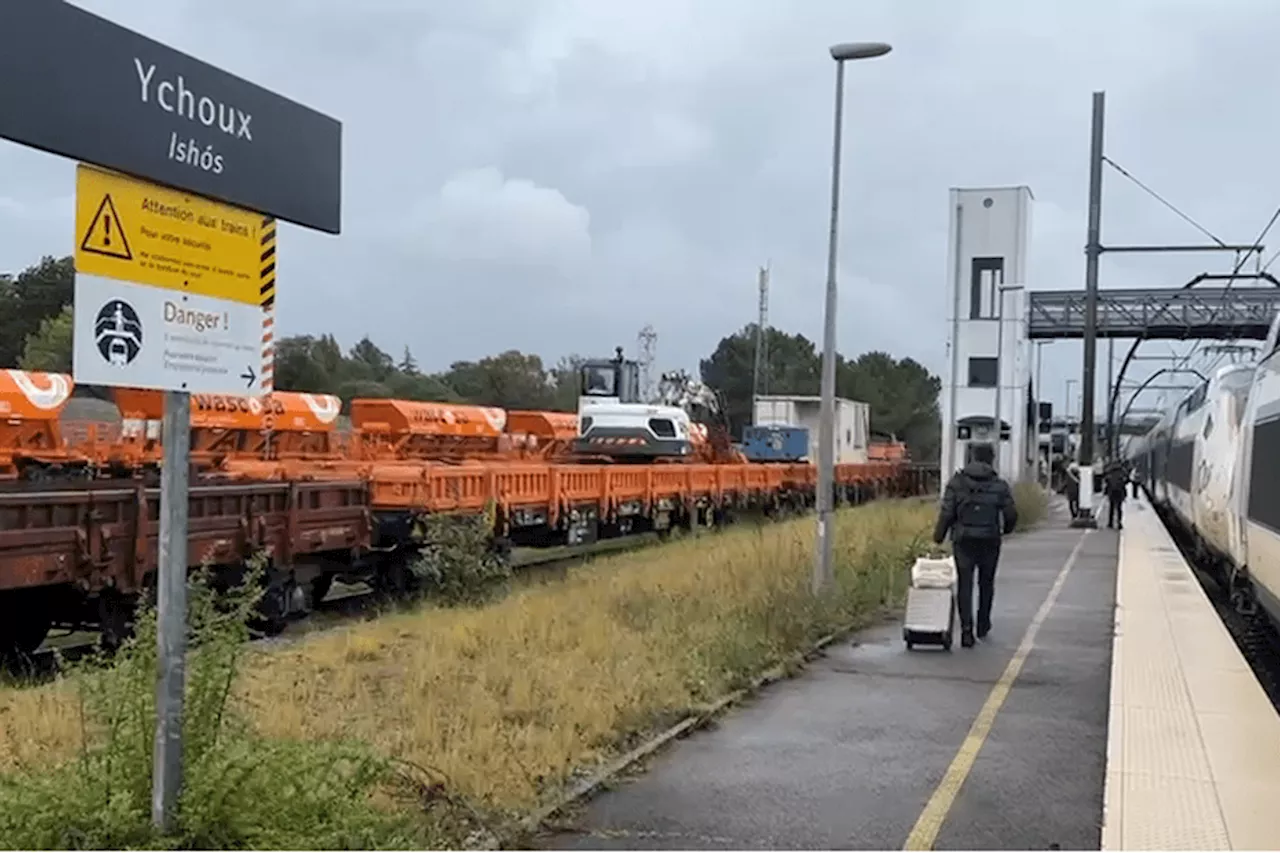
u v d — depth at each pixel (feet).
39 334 164.14
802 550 62.03
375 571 60.08
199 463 69.10
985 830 21.58
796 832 21.35
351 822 17.67
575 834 21.17
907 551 63.36
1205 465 70.59
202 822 16.38
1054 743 28.02
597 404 108.68
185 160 15.55
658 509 92.27
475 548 58.03
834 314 52.60
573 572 68.28
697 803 23.06
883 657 39.65
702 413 135.03
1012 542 95.61
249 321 16.98
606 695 30.04
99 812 16.43
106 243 14.69
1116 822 20.89
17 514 37.06
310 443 87.35
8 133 13.23
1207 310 170.09
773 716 30.71
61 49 13.83
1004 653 40.55
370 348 275.59
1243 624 57.52
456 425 100.01
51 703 30.04
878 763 26.12
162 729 16.26
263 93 16.89
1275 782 23.43
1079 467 116.98
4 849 16.12
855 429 174.70
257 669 33.01
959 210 139.33
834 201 53.98
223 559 46.09
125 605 42.60
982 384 139.95
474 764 23.75
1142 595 55.57
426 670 33.96
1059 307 174.81
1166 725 28.22
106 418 93.91
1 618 41.96
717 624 40.06
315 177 18.01
